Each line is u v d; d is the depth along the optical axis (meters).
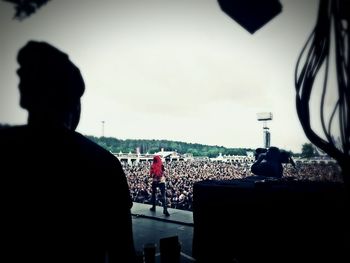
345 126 2.76
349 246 1.95
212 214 2.57
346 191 2.05
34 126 0.92
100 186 0.94
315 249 2.04
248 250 2.32
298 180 2.69
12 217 0.83
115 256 0.99
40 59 0.95
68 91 0.98
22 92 0.94
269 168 3.02
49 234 0.86
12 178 0.84
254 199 2.33
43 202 0.85
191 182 13.79
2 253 0.82
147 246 1.59
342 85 2.86
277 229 2.20
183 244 3.95
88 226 0.92
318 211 2.05
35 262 0.84
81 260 0.91
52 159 0.89
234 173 18.08
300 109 3.16
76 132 1.00
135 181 13.18
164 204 5.95
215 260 2.43
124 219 1.00
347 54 2.85
